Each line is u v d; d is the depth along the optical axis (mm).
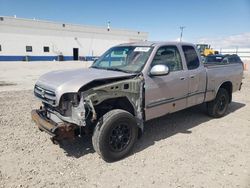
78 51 48375
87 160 3932
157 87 4418
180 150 4332
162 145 4543
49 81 3969
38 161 3854
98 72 4273
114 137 3857
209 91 5793
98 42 50812
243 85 12945
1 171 3531
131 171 3615
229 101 6695
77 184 3264
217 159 4004
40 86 4098
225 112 6645
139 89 4141
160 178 3434
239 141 4793
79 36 47906
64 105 3648
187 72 5047
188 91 5152
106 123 3680
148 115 4398
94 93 3625
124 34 54250
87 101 3543
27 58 41219
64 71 4531
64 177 3422
